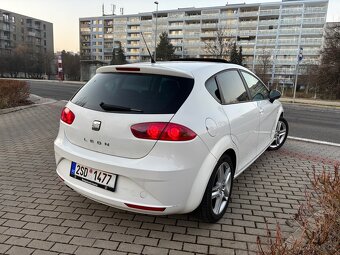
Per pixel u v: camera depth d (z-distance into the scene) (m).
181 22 91.69
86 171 2.96
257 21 81.94
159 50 79.94
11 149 5.86
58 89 25.50
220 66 3.67
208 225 3.17
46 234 2.96
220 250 2.77
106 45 107.00
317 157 5.70
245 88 4.12
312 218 2.91
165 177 2.60
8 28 98.44
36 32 111.00
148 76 3.04
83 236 2.94
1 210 3.41
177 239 2.92
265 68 58.62
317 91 31.91
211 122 2.94
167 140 2.61
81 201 3.65
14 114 10.41
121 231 3.04
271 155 5.77
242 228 3.14
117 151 2.78
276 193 4.02
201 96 2.98
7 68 78.25
